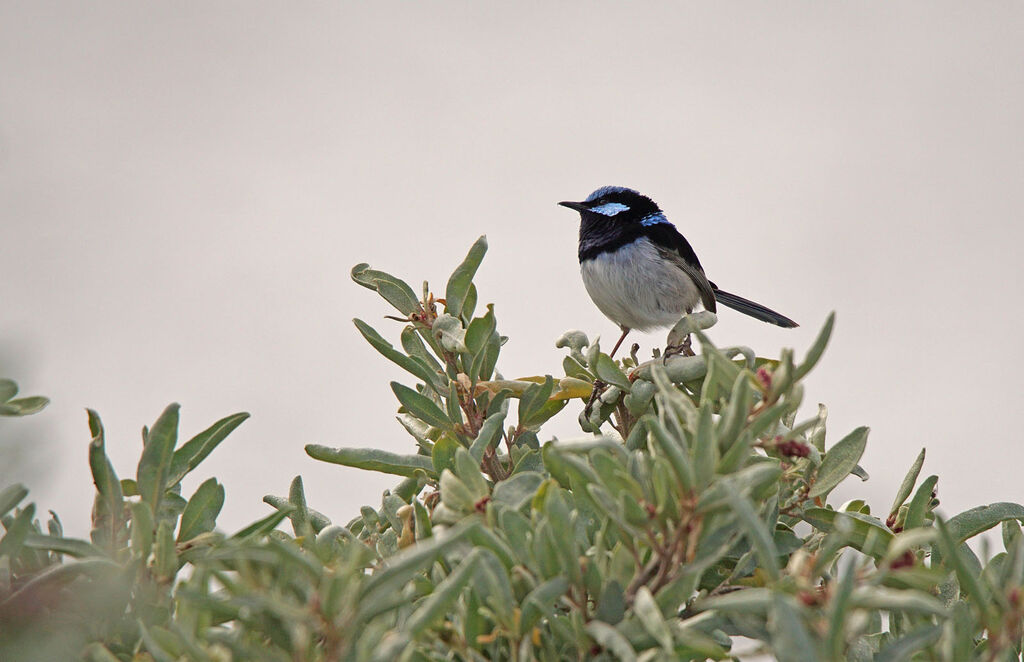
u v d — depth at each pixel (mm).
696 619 4844
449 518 5797
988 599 5941
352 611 4410
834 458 7094
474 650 5172
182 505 6734
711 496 4797
